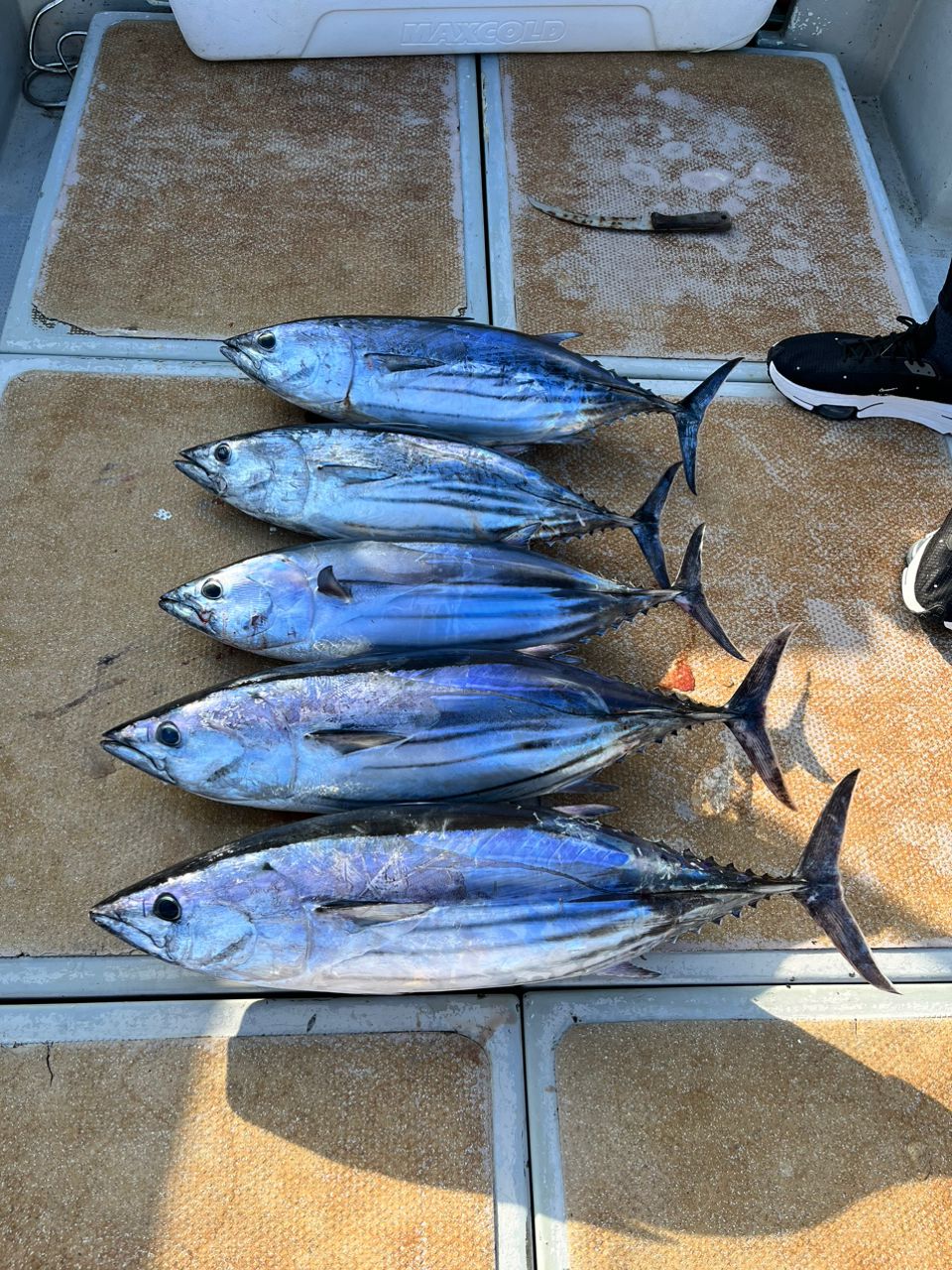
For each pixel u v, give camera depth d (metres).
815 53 1.54
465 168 1.34
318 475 0.98
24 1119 0.78
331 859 0.76
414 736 0.83
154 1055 0.80
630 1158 0.79
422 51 1.44
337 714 0.84
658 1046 0.83
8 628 0.96
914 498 1.13
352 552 0.93
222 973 0.77
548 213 1.30
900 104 1.59
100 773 0.90
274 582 0.91
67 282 1.18
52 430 1.08
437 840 0.77
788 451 1.15
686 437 1.06
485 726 0.84
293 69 1.41
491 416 1.06
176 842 0.87
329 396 1.05
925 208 1.52
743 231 1.32
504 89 1.42
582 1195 0.78
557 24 1.43
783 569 1.07
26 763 0.90
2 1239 0.74
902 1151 0.81
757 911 0.89
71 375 1.12
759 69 1.50
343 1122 0.79
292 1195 0.76
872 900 0.90
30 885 0.85
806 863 0.80
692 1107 0.81
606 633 1.01
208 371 1.13
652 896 0.78
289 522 1.00
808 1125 0.81
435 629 0.92
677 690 0.99
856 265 1.31
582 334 1.21
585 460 1.13
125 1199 0.76
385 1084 0.80
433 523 1.00
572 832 0.79
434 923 0.76
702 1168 0.79
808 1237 0.78
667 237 1.30
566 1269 0.76
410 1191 0.77
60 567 1.00
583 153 1.37
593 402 1.06
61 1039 0.80
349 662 0.86
